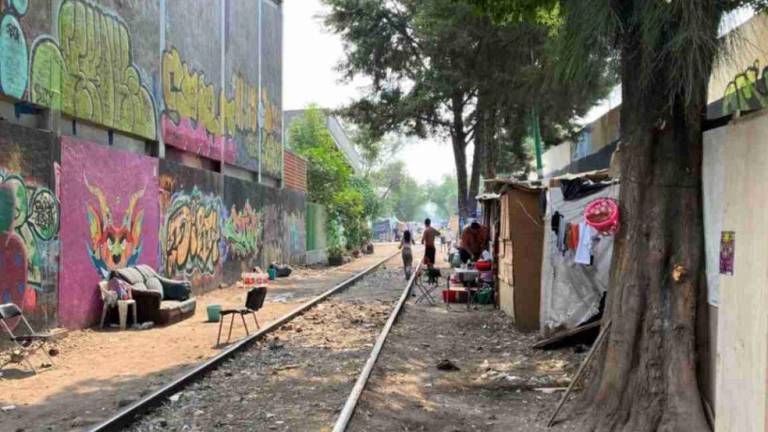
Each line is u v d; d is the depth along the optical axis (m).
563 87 7.78
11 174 10.66
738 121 5.35
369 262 37.19
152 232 16.34
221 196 21.72
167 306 13.79
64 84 12.42
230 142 22.84
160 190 16.86
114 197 14.28
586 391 6.84
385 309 16.20
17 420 7.13
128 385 8.64
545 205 11.45
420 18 22.88
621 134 6.78
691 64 5.41
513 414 7.29
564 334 10.38
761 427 4.78
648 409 6.11
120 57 14.69
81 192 12.88
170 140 17.61
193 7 19.19
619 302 6.52
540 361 9.83
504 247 14.38
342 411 6.87
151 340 11.85
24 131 11.03
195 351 10.85
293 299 18.58
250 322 14.02
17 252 10.76
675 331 6.15
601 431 6.28
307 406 7.66
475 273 16.39
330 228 39.59
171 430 6.85
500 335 12.20
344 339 12.11
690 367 6.07
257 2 26.11
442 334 12.59
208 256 20.48
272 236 28.06
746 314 5.08
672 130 6.35
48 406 7.66
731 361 5.30
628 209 6.62
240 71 24.02
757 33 7.57
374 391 8.12
